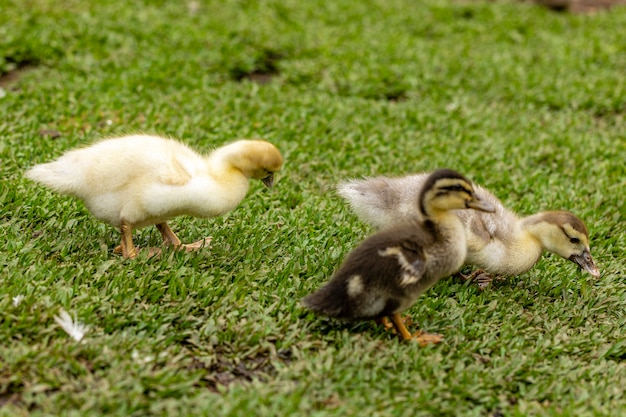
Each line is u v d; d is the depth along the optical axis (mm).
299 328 8102
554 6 23062
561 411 7316
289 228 10211
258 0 20469
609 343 8586
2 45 15422
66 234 9391
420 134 14273
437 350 7918
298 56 17250
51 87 14203
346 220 10805
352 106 15086
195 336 7816
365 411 6922
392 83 16422
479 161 13250
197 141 12812
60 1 18078
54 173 8727
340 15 20297
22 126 12508
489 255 9195
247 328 7906
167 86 15070
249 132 13320
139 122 13188
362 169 12531
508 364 7879
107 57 15867
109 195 8641
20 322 7484
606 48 19562
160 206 8602
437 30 20234
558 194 12289
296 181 11922
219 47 17062
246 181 9086
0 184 10344
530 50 19312
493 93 16469
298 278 8930
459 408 7188
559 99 16266
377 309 7797
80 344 7301
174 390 6949
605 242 10867
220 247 9398
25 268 8516
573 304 9266
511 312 8984
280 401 6871
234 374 7492
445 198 7750
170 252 9156
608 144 14383
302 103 14820
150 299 8242
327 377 7352
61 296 7914
